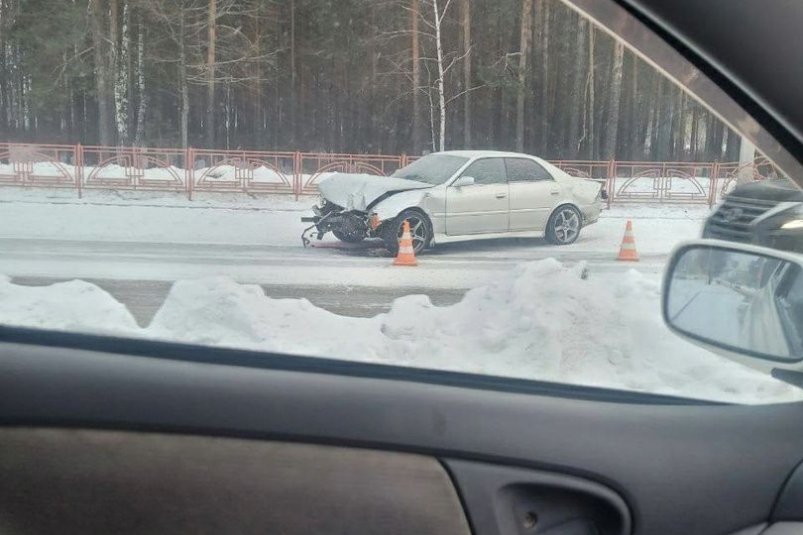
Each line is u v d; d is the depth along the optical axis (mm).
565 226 7000
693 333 2744
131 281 6035
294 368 2438
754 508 2088
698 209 5402
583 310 4297
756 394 2473
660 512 2104
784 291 2482
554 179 7094
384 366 2561
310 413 2180
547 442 2146
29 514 2141
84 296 4723
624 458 2129
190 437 2166
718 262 2750
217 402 2201
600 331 4102
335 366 2500
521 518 2127
